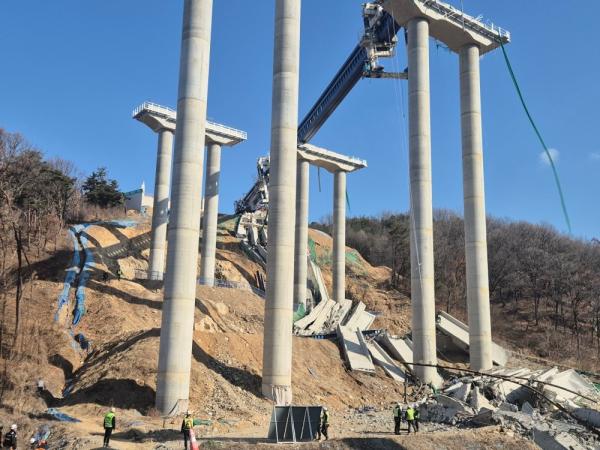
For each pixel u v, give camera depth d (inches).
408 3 1562.5
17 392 979.3
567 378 1418.6
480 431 922.7
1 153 2252.7
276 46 1330.0
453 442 869.8
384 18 1742.1
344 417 1138.0
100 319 1402.6
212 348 1288.1
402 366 1555.1
